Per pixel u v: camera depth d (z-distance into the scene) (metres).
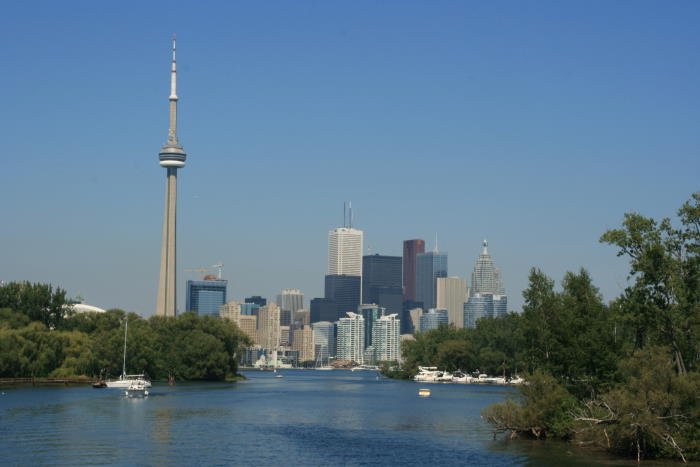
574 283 139.12
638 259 119.62
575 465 109.81
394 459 117.94
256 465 112.44
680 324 118.12
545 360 137.00
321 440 138.75
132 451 121.69
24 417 164.75
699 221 119.06
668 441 110.44
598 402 121.69
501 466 110.88
